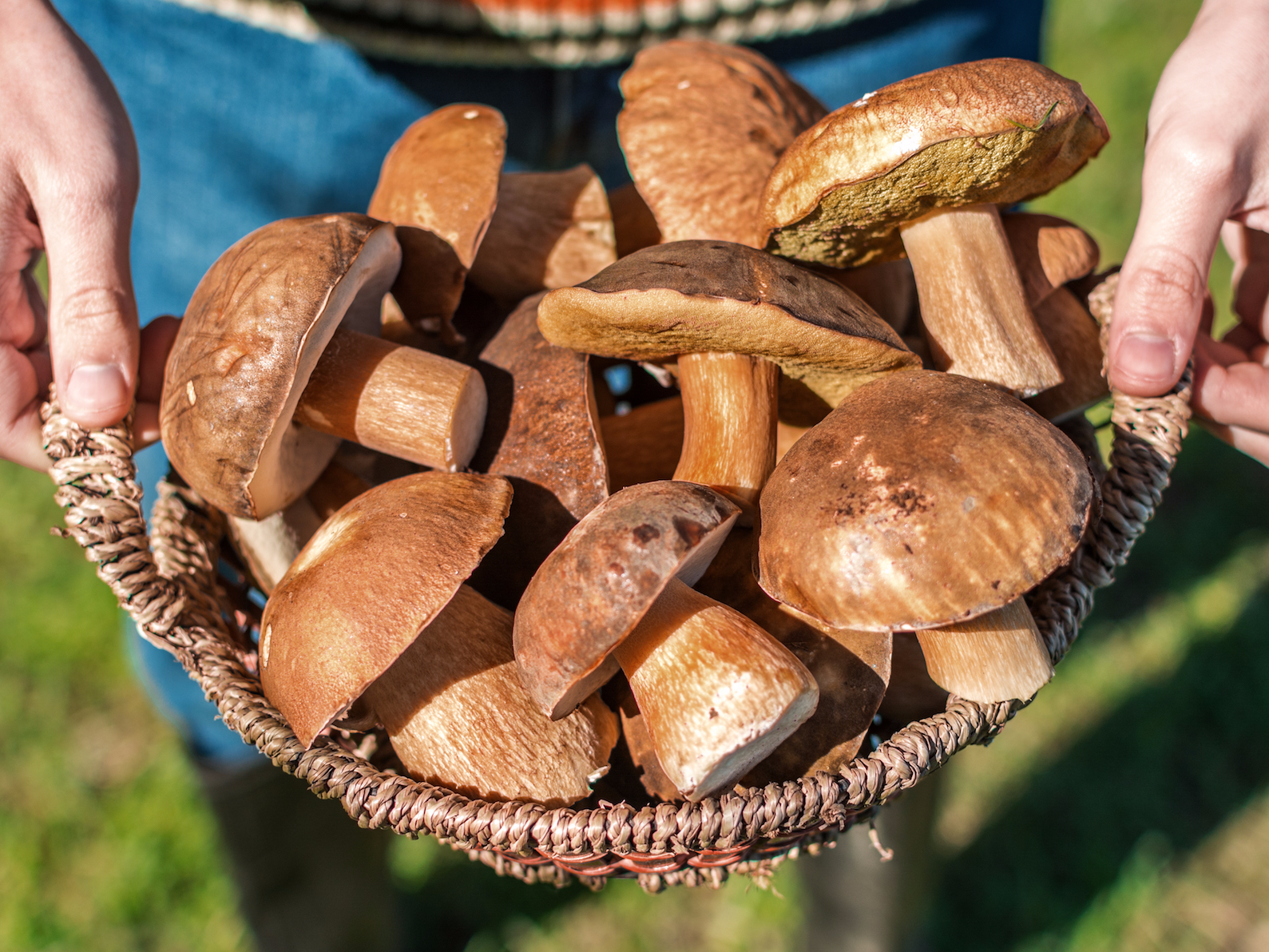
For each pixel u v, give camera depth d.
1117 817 0.60
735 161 0.36
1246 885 0.58
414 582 0.28
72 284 0.34
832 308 0.30
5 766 0.62
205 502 0.36
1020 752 0.64
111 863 0.58
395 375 0.33
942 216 0.33
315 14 0.45
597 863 0.29
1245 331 0.41
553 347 0.34
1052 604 0.31
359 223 0.32
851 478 0.27
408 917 0.60
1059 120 0.29
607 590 0.26
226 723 0.31
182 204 0.50
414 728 0.30
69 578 0.71
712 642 0.28
